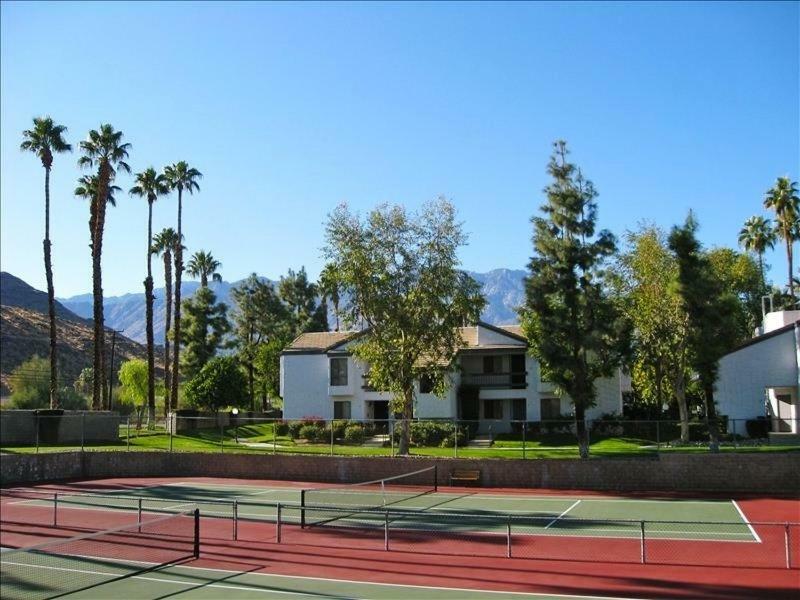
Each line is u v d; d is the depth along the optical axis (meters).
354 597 13.75
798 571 15.55
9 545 20.06
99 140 51.38
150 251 57.56
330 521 23.47
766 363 39.28
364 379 54.41
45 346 121.00
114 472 39.09
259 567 16.64
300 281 93.81
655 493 30.55
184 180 62.12
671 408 54.97
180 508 26.69
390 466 34.97
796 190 65.44
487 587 14.42
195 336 73.00
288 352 56.84
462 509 26.05
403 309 38.22
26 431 43.19
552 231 35.66
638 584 14.51
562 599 13.38
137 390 72.12
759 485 30.25
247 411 62.56
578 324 34.94
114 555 18.20
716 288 33.12
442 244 38.56
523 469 33.03
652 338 43.31
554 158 35.78
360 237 38.59
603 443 43.12
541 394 51.19
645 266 44.19
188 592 14.32
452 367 40.66
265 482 36.19
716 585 14.36
